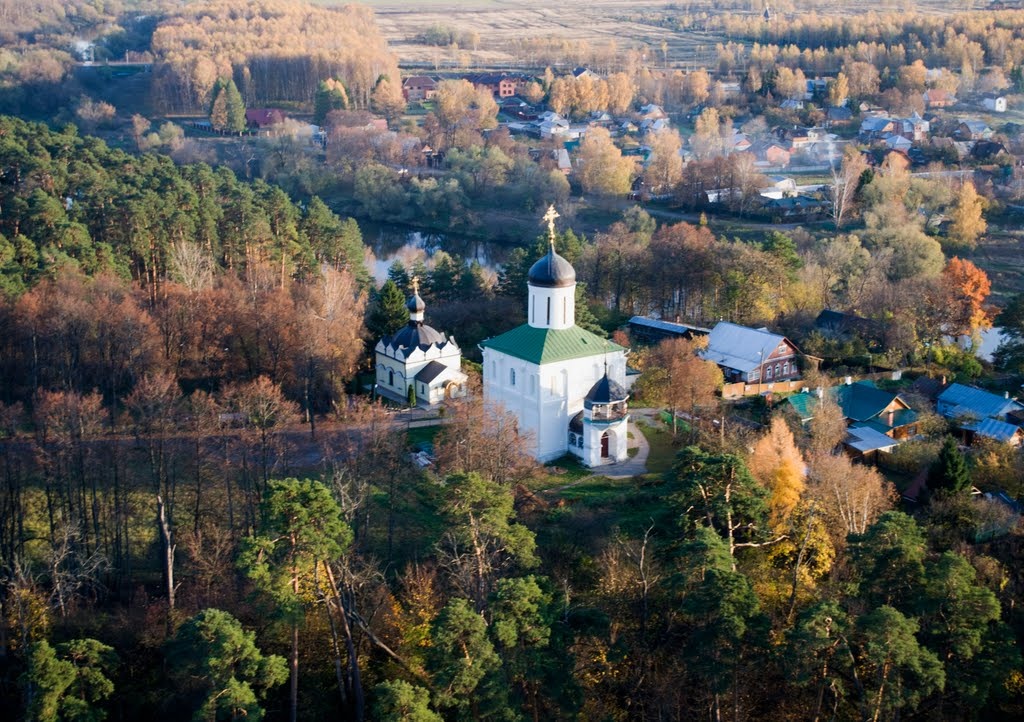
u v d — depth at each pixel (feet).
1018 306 471.21
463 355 485.97
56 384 392.06
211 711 220.84
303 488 240.94
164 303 440.45
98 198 510.17
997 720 249.55
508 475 328.49
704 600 227.40
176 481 341.62
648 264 554.05
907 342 469.16
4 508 318.86
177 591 289.74
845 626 226.58
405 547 310.45
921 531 260.01
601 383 356.59
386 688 217.77
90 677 238.68
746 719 245.86
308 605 262.67
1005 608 264.11
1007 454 339.36
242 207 531.91
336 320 431.43
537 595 231.50
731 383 429.38
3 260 423.64
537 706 241.35
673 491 271.08
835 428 357.82
